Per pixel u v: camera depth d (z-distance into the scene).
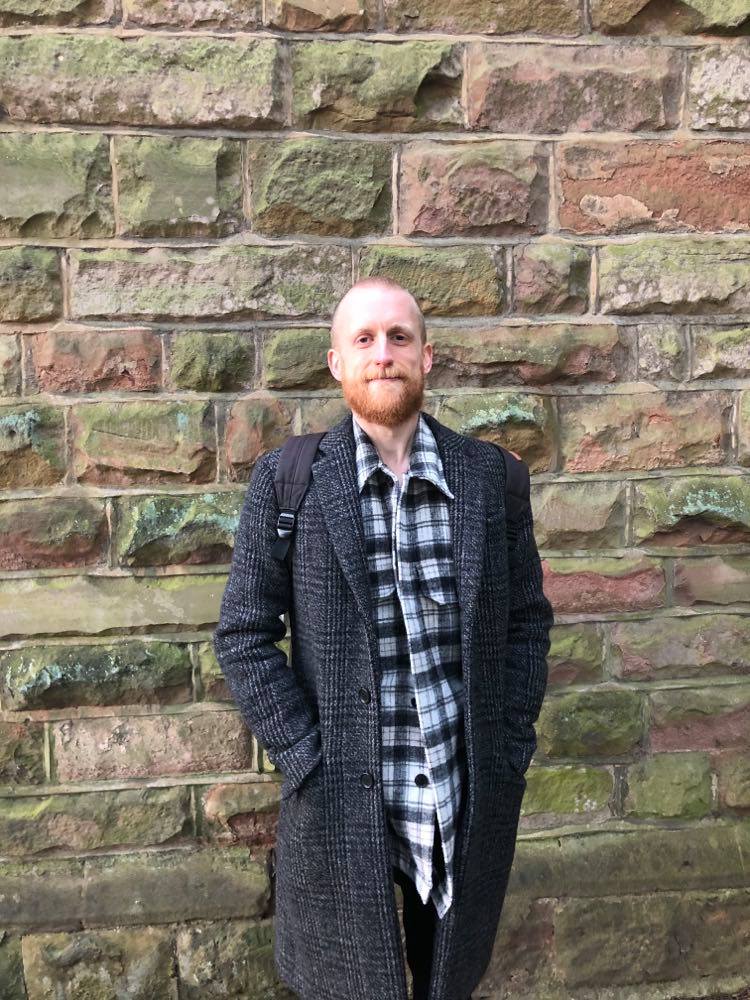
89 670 2.18
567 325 2.28
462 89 2.20
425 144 2.21
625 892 2.32
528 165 2.22
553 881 2.30
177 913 2.21
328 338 2.21
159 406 2.18
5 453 2.14
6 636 2.18
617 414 2.30
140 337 2.16
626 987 2.32
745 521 2.32
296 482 1.53
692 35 2.26
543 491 2.30
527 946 2.30
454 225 2.23
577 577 2.32
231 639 1.54
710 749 2.37
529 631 1.66
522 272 2.25
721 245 2.30
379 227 2.21
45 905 2.19
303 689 1.57
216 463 2.21
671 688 2.36
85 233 2.14
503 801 1.58
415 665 1.47
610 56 2.23
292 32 2.14
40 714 2.21
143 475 2.20
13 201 2.10
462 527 1.51
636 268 2.28
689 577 2.35
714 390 2.33
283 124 2.16
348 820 1.47
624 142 2.26
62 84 2.09
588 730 2.33
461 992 1.59
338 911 1.52
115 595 2.20
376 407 1.49
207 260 2.16
